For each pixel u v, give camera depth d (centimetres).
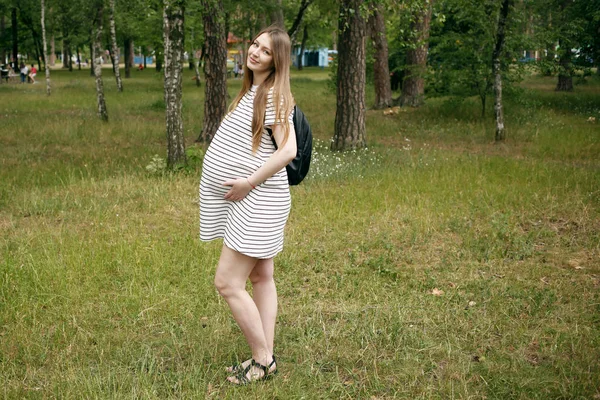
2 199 808
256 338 358
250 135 333
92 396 340
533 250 621
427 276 541
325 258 592
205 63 1353
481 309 471
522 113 1761
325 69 6344
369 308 473
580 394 348
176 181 907
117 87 3114
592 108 1952
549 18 1880
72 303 477
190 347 405
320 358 395
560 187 871
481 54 1652
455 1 1415
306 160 349
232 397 345
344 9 1183
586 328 433
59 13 3488
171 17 952
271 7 1329
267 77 338
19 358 389
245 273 349
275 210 339
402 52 2531
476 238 655
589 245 638
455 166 1030
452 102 1780
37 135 1423
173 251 591
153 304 471
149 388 349
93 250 587
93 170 1014
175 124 982
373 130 1582
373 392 356
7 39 4184
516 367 380
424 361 387
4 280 505
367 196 824
